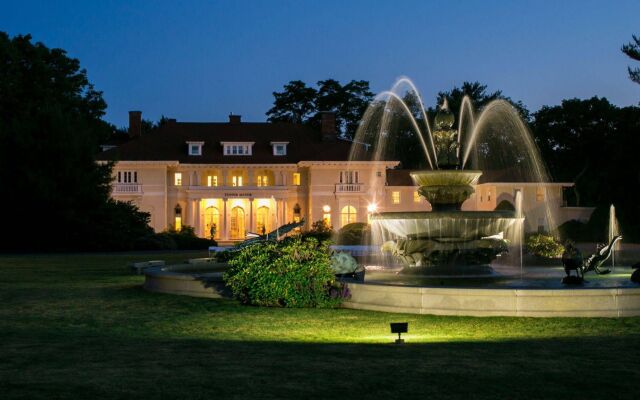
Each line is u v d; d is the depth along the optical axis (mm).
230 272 19953
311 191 83375
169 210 84562
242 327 15852
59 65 83750
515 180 85062
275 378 10055
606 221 74812
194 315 17812
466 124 99125
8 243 61469
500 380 9922
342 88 108562
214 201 86062
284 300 18859
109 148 87812
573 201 93938
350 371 10516
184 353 12227
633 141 80438
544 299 16094
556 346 12703
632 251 51250
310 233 56625
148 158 83750
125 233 63625
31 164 61719
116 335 15023
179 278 22156
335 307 18562
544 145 93250
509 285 20359
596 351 12180
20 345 13273
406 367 10812
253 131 88062
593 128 89625
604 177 84062
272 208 85438
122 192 82438
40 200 60156
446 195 22875
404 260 23203
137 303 20328
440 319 16094
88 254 56688
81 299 21594
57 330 15859
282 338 14328
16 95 76688
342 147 86188
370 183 83562
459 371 10516
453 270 22562
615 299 16047
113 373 10438
